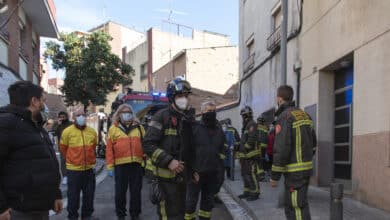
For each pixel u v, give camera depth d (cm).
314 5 1032
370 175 737
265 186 1062
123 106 722
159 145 439
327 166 1001
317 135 1003
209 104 605
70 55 2284
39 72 2166
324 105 1002
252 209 770
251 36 1830
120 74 2378
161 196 436
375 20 729
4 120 336
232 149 1121
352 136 877
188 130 452
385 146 687
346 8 846
